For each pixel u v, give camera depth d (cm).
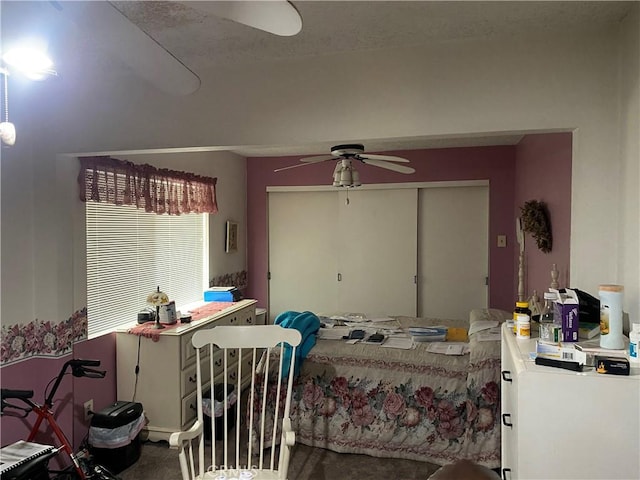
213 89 238
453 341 315
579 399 131
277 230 529
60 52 221
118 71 247
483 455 266
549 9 179
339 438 292
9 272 250
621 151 188
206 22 190
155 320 331
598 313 168
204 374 339
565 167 269
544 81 200
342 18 186
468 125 208
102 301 309
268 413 299
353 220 503
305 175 512
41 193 263
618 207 190
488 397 265
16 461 198
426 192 486
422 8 178
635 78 174
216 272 463
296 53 224
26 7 172
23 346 258
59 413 269
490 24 192
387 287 495
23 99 258
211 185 433
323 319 381
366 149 473
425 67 213
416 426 280
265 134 233
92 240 299
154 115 246
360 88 221
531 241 371
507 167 455
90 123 254
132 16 184
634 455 128
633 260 175
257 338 230
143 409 313
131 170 319
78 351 282
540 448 133
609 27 193
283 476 201
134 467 279
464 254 477
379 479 262
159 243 375
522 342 167
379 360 288
